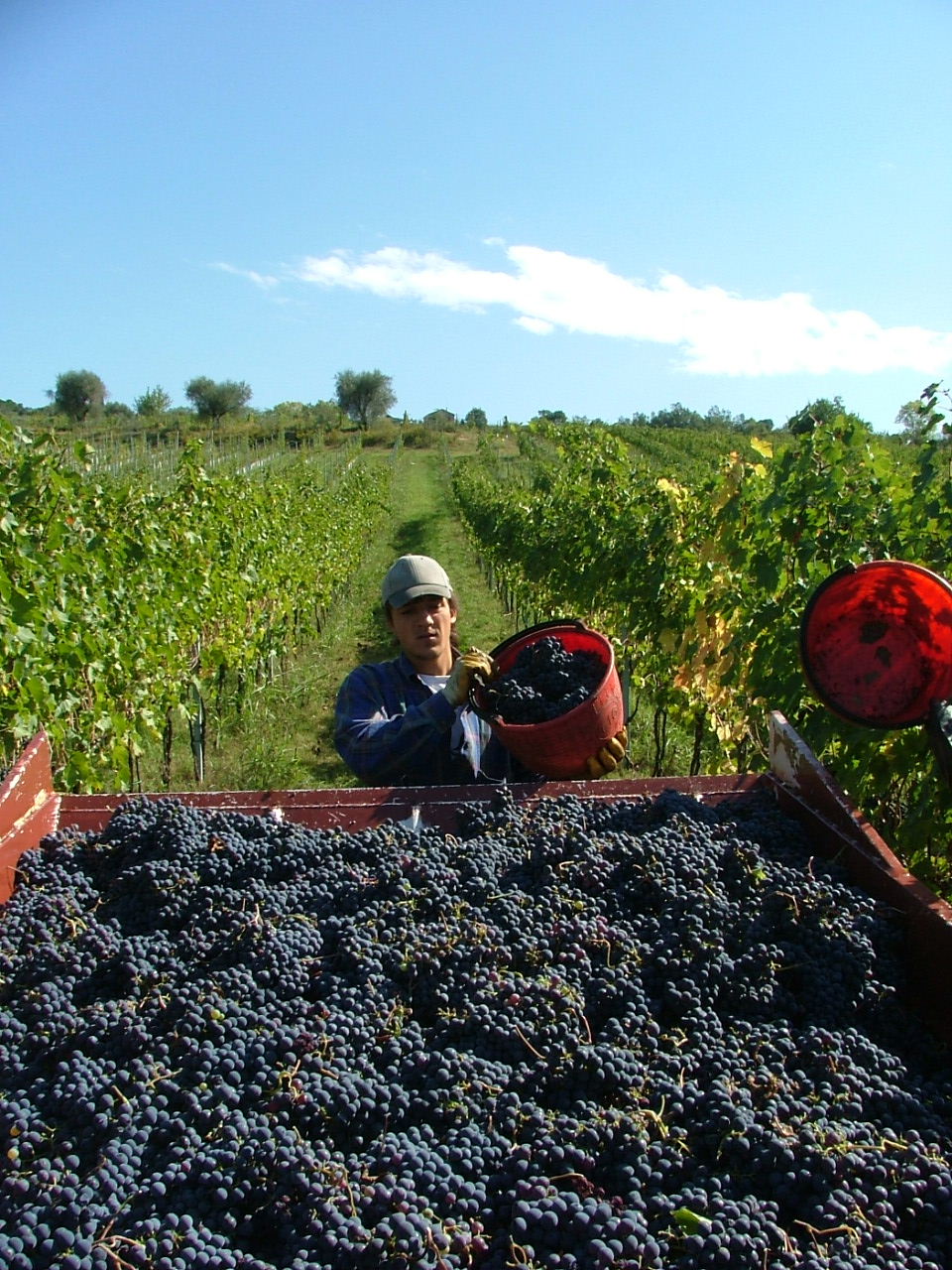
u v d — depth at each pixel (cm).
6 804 293
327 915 272
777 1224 182
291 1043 216
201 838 299
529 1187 182
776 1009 238
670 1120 202
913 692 303
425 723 368
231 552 1265
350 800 328
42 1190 187
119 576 884
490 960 242
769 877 268
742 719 730
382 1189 180
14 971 254
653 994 239
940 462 540
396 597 416
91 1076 212
